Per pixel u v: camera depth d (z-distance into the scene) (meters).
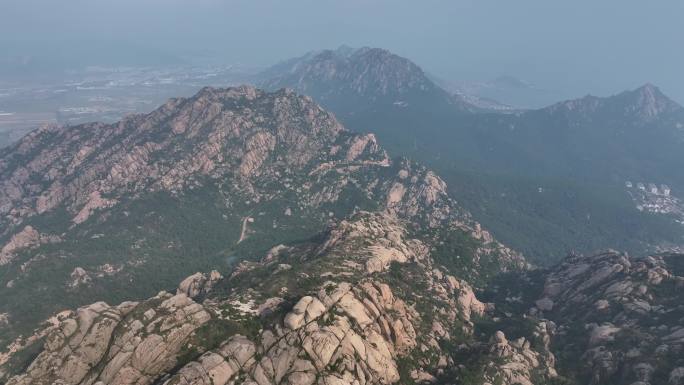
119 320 120.12
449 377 132.62
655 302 173.00
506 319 189.12
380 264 199.62
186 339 115.19
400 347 133.88
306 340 111.56
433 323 157.75
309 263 189.62
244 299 139.38
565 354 157.50
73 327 119.69
